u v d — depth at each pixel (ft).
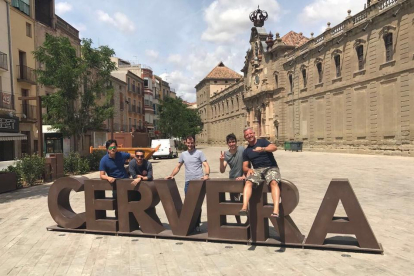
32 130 87.04
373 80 91.15
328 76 112.47
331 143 111.65
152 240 19.92
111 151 21.47
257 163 18.21
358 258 16.12
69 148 95.09
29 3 87.71
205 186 20.29
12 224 24.70
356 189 36.22
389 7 83.82
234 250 17.80
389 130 85.61
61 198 22.85
